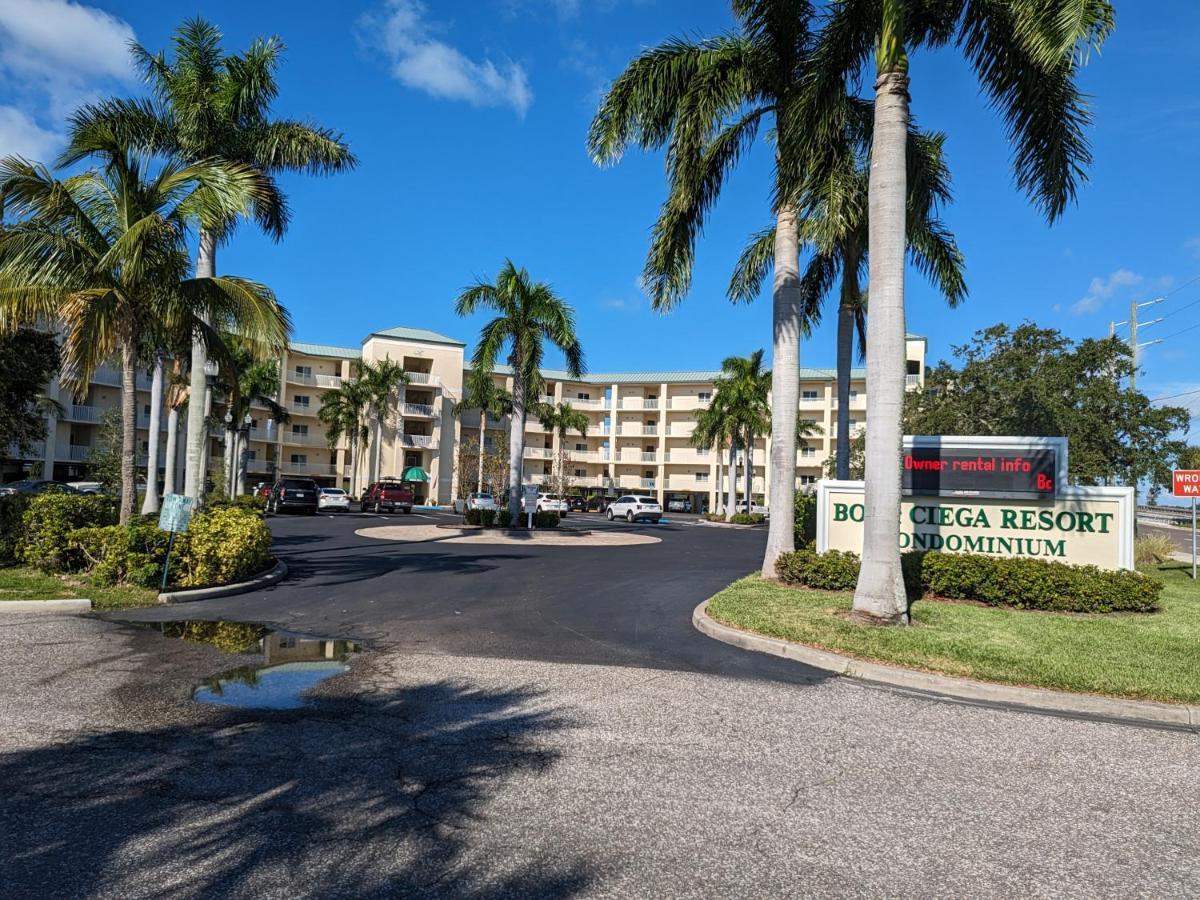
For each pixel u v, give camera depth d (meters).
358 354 68.19
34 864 3.34
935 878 3.42
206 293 12.18
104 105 12.32
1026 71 10.59
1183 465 20.17
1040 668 7.16
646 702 6.20
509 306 26.75
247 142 16.47
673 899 3.18
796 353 13.34
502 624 9.62
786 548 13.21
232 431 41.00
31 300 10.63
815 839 3.79
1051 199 11.02
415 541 22.31
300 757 4.77
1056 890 3.35
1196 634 8.93
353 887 3.20
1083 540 11.97
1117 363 17.70
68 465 49.34
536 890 3.21
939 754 5.16
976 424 19.23
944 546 12.77
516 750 4.98
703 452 74.44
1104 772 4.89
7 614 9.38
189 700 5.95
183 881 3.21
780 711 6.08
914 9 11.27
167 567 10.83
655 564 17.72
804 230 11.47
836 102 11.41
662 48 13.12
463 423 70.94
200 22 15.77
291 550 18.77
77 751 4.78
